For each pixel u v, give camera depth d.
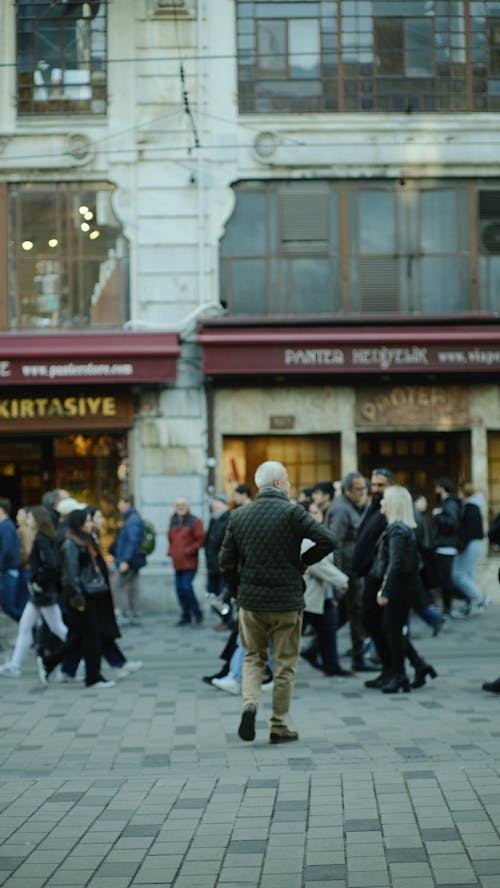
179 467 24.44
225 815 8.05
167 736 11.41
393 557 13.47
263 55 24.83
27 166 24.59
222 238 24.77
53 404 24.12
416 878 6.44
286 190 24.86
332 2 24.92
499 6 25.16
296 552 10.90
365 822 7.70
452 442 25.69
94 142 24.66
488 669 15.55
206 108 24.67
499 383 24.78
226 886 6.45
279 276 24.78
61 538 16.06
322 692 13.88
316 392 24.59
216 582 21.00
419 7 24.98
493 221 25.08
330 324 24.25
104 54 24.78
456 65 25.03
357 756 10.09
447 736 10.90
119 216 24.61
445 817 7.73
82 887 6.47
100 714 12.73
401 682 13.70
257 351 23.83
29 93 24.72
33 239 24.61
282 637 10.93
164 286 24.59
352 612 15.71
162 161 24.66
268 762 9.98
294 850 7.12
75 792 8.93
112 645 15.62
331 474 25.05
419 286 24.91
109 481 24.97
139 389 24.39
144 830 7.71
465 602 22.75
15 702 13.63
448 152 24.92
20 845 7.40
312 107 24.89
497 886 6.23
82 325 24.55
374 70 24.89
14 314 24.52
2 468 25.17
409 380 24.61
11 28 24.66
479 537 21.97
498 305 25.05
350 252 24.89
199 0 24.70
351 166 24.80
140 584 24.14
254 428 24.52
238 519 10.98
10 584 18.78
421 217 24.98
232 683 14.05
